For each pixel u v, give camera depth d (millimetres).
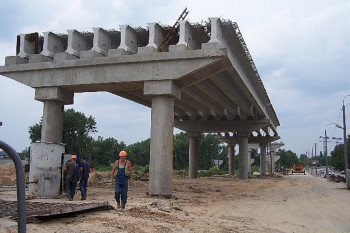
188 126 51188
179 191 26703
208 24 22641
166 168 21094
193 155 52719
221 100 35969
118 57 22406
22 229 3168
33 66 24844
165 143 21281
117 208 13508
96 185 30344
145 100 35312
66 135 80312
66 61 23969
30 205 11453
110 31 24906
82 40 26016
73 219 10680
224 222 12953
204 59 20719
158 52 21609
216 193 26469
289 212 16969
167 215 13102
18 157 3219
